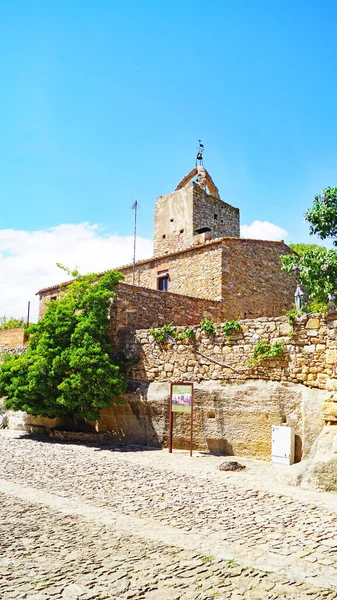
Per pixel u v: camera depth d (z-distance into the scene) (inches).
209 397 477.7
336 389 377.7
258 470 392.5
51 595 174.7
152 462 429.7
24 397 598.2
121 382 548.7
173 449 499.2
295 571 196.4
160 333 547.2
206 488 336.8
